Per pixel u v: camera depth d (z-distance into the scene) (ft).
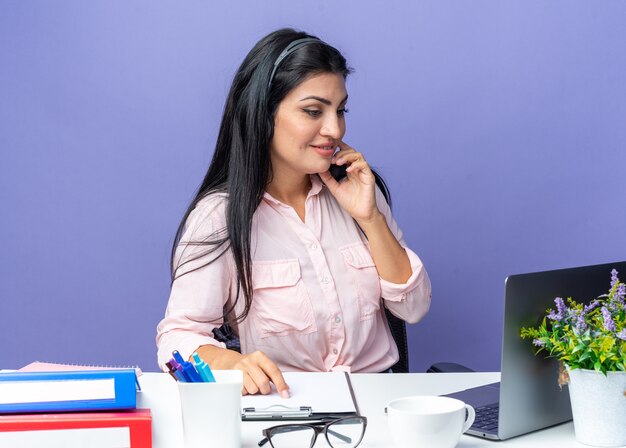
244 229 5.82
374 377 5.28
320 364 6.04
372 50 8.18
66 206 8.37
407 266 6.22
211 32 8.23
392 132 8.25
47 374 3.78
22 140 8.32
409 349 8.42
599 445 3.96
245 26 8.23
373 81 8.20
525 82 8.18
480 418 4.29
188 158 8.32
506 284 3.97
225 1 8.20
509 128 8.22
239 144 5.90
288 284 5.94
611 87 8.16
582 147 8.22
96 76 8.27
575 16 8.12
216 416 3.73
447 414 3.75
